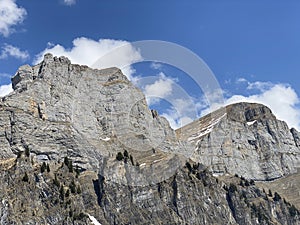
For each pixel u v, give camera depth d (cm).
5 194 17450
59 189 19050
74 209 18388
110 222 19125
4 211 16600
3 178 18525
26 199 17738
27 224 16475
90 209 19425
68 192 19025
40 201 18088
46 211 17600
